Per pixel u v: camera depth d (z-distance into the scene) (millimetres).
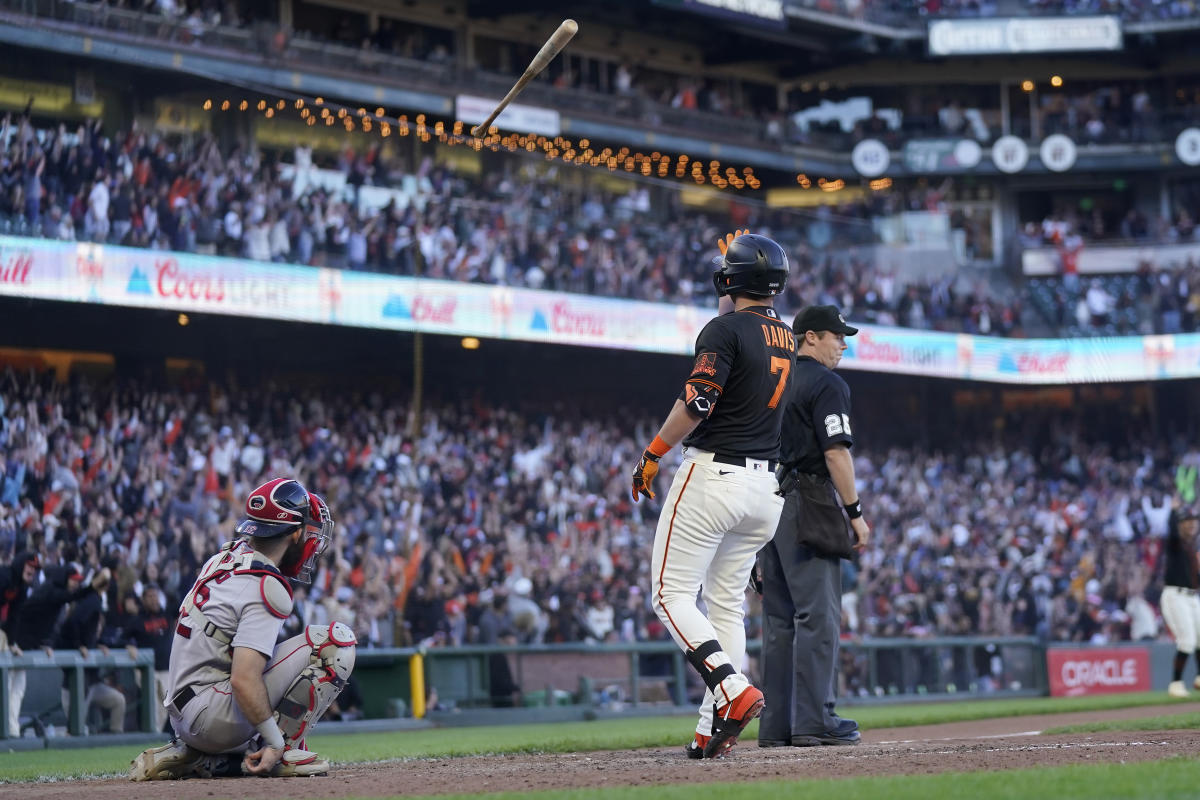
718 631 5738
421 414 21750
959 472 29531
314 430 19766
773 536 6219
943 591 24078
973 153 34375
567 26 9070
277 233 18625
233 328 21312
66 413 16969
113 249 16812
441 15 29797
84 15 20188
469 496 20688
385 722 14211
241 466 18328
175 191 17500
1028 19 34344
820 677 6688
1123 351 30594
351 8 28203
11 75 16125
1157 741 6043
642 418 26156
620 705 16422
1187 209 36656
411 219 20375
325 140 19344
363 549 17906
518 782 4484
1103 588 25672
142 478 16844
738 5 31062
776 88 36875
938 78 36969
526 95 28578
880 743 6938
